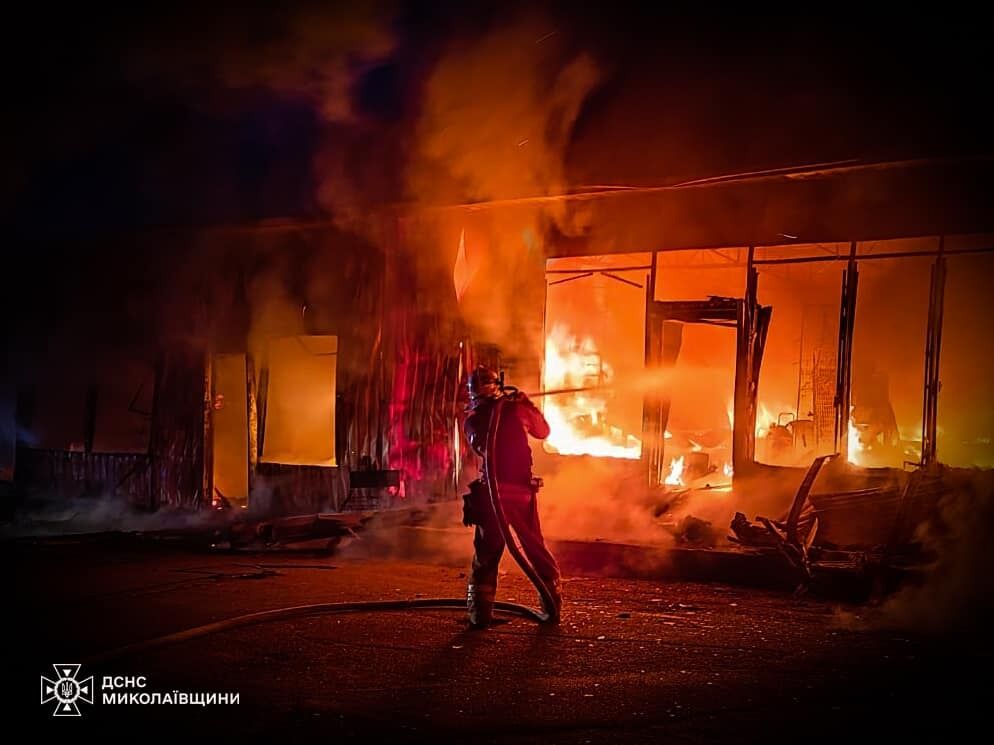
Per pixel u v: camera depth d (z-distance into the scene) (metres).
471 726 4.30
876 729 4.29
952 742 4.13
